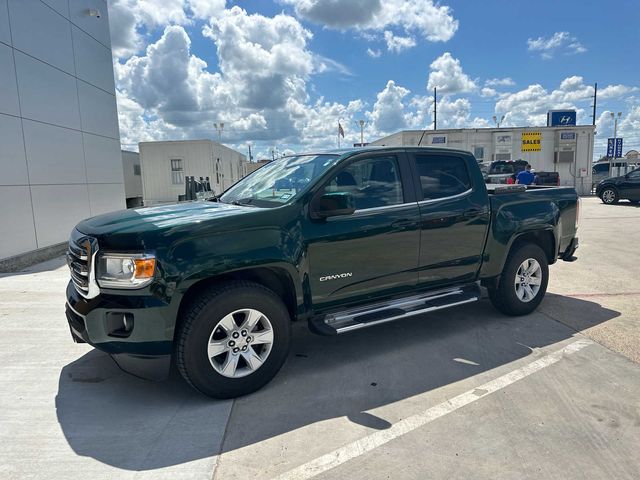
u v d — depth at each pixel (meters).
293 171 4.26
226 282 3.41
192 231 3.21
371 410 3.27
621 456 2.69
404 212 4.19
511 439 2.88
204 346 3.26
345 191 3.96
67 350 4.45
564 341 4.49
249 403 3.40
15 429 3.07
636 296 6.06
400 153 4.35
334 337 4.74
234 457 2.75
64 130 10.71
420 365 4.01
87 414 3.26
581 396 3.40
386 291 4.21
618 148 35.44
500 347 4.38
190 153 25.72
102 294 3.17
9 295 6.51
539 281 5.30
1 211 8.52
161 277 3.08
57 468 2.65
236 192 4.63
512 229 4.95
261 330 3.54
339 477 2.55
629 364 3.94
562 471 2.56
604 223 13.84
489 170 24.97
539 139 32.75
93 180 12.02
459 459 2.69
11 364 4.13
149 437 2.96
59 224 10.42
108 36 13.04
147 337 3.11
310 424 3.10
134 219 3.47
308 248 3.68
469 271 4.75
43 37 9.98
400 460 2.69
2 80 8.66
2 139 8.61
